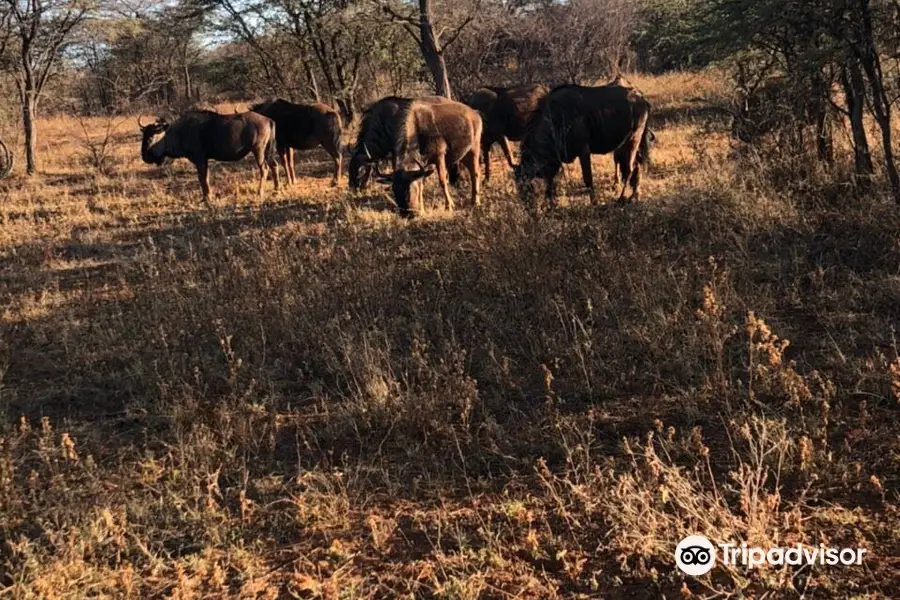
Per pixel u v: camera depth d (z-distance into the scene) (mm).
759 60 9719
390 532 3771
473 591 3184
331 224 10383
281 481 4344
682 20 13148
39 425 5289
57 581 3395
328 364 5762
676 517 3508
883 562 3139
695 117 15703
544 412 4770
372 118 11836
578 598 3158
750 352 4621
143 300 7402
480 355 5797
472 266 7305
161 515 3980
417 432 4742
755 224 7250
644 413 4605
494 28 21016
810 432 4066
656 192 9445
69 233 11336
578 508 3770
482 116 11953
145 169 17422
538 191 9016
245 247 9188
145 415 5293
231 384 5371
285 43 22531
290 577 3484
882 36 7273
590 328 5445
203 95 34781
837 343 5113
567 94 9172
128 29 20016
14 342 6758
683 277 6172
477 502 3943
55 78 22297
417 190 10242
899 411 4246
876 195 7301
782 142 8383
